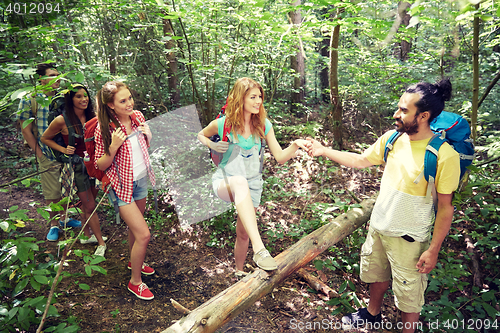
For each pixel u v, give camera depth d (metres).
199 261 3.38
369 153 2.53
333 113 5.61
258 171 2.48
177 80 6.06
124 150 2.47
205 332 1.86
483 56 6.36
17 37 3.73
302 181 4.96
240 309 2.06
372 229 2.51
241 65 6.08
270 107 6.25
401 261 2.30
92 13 5.43
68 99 2.89
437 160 2.04
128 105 2.41
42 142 3.03
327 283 3.18
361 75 5.76
